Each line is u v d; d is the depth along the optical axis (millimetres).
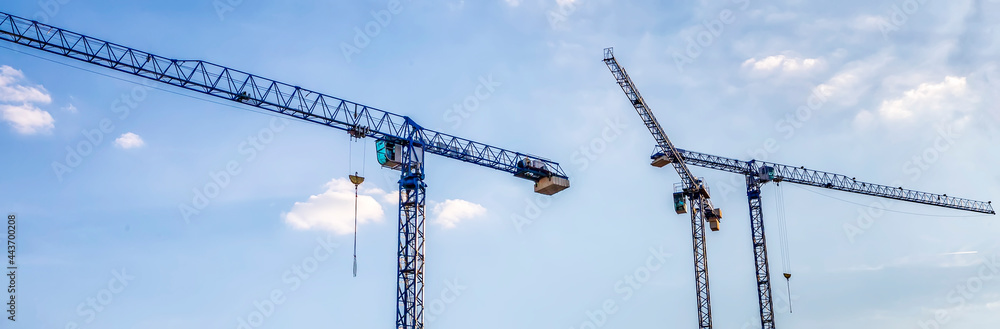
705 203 171750
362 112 123812
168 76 113062
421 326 120625
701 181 167500
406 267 122250
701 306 162625
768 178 177875
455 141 133000
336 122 122438
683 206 167625
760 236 174750
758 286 171875
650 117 160625
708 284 163500
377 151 126062
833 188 199125
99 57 110438
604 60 155875
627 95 157875
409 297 121312
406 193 125875
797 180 191375
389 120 126250
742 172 178125
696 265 164375
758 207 176875
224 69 115250
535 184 144125
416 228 123688
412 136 127562
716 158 175500
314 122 122250
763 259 172875
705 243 165375
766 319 169250
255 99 116750
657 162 166750
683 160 168250
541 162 141750
